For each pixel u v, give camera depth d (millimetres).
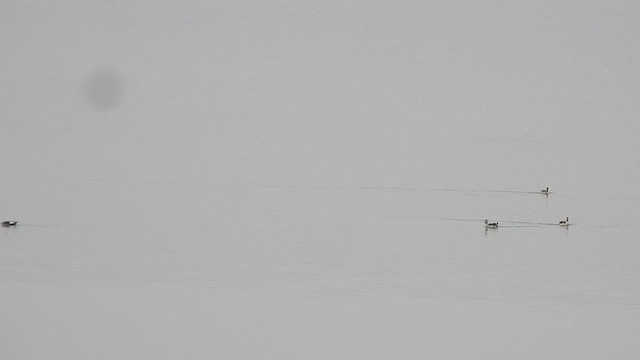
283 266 71312
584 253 75875
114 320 57500
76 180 100500
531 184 100562
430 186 100375
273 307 60281
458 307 60844
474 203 93688
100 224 84500
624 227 85250
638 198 95062
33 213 87938
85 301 60906
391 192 98500
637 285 66500
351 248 77062
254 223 86312
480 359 52344
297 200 95500
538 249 77875
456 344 53938
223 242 78688
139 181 101438
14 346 53250
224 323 57312
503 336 55781
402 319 58594
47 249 75438
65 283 65062
